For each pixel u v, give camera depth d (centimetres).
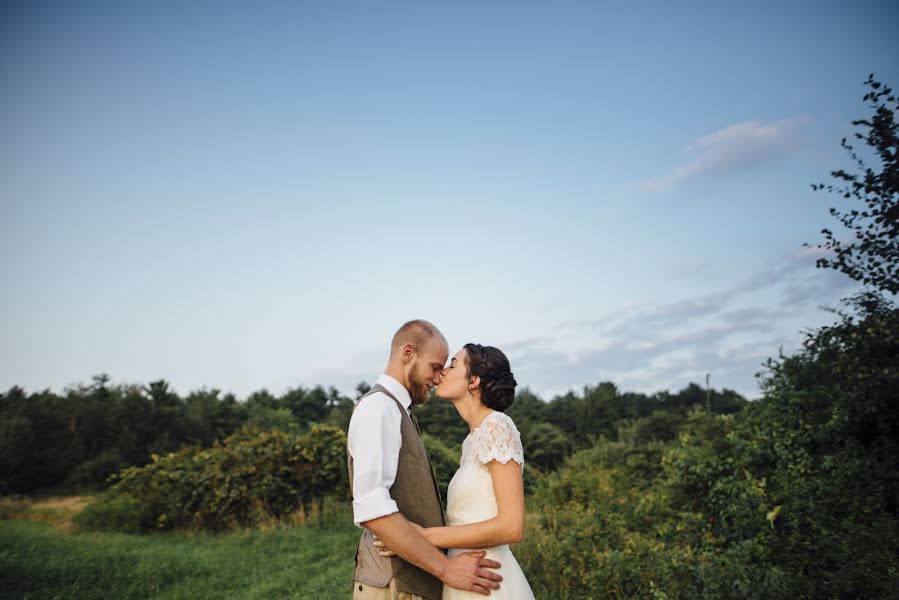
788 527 522
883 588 394
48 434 2839
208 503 1145
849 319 592
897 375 520
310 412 4147
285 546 856
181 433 3266
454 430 2402
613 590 480
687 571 465
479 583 250
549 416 3969
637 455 1127
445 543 248
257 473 1170
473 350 291
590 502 788
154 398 3344
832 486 517
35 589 552
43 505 1919
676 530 598
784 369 659
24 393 3419
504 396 281
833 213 555
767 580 415
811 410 607
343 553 793
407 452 262
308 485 1188
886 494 494
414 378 270
